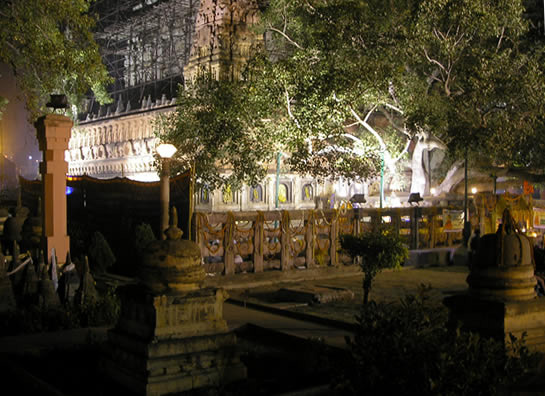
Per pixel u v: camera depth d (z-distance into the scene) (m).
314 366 7.80
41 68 23.81
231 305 13.41
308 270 17.20
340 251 13.00
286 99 24.27
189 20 47.84
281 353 8.74
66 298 11.65
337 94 23.09
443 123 23.20
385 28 23.22
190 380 6.71
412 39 22.48
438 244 22.16
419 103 23.66
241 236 16.12
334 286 14.72
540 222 24.23
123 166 47.88
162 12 51.59
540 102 22.42
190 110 26.62
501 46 27.84
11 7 22.56
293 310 12.28
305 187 40.91
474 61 24.72
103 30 58.69
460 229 22.66
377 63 22.44
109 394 6.75
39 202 19.12
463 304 7.12
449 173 28.84
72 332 9.60
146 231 16.72
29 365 7.96
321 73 23.28
